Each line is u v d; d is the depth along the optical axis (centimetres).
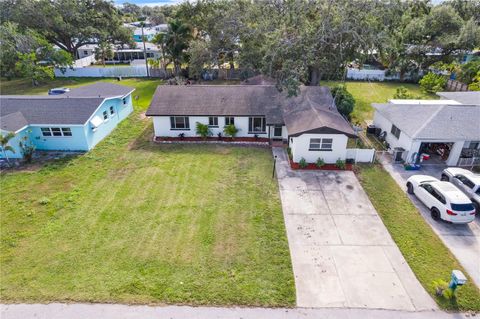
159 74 5022
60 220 1631
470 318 1132
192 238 1505
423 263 1370
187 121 2631
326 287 1248
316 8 3148
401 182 2008
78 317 1118
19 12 4791
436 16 4419
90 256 1391
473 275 1309
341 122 2311
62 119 2386
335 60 3219
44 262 1357
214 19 4228
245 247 1452
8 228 1570
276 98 2691
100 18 5666
